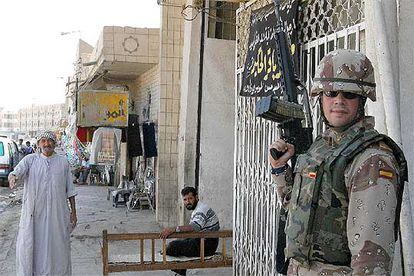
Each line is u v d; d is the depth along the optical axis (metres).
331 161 1.86
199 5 8.41
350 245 1.72
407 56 2.93
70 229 5.55
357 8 3.37
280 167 2.34
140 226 9.89
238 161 5.40
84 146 19.84
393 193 1.70
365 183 1.71
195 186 8.50
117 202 12.90
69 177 5.55
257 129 4.86
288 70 2.80
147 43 13.19
